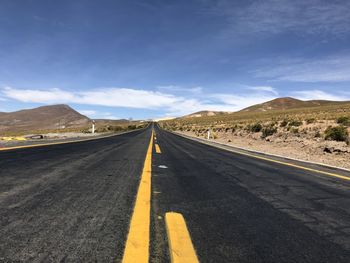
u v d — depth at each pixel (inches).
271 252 117.1
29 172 267.7
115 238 122.3
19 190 199.0
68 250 109.0
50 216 147.4
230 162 432.1
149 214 158.4
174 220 148.9
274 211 178.5
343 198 224.1
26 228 129.7
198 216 160.7
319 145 708.7
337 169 397.7
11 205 163.5
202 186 244.4
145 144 762.2
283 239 132.2
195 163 400.8
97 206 169.0
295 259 111.7
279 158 524.4
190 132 2356.1
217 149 694.5
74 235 123.9
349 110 2947.8
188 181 263.7
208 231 137.6
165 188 229.1
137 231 131.0
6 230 126.4
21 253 105.2
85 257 103.9
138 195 198.7
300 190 247.6
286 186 263.1
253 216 166.1
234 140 1159.6
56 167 303.9
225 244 122.7
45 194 191.2
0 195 184.1
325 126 1077.8
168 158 447.8
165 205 179.6
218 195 214.2
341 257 115.3
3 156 364.5
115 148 586.6
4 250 107.1
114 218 148.6
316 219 165.6
